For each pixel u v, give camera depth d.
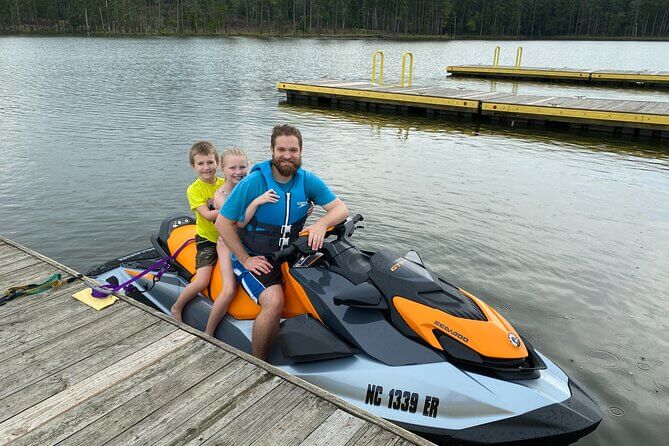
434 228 7.66
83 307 4.23
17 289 4.37
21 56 46.53
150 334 3.87
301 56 54.97
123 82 27.88
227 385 3.33
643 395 4.18
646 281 6.14
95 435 2.90
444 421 3.34
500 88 29.58
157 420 3.02
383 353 3.54
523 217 8.24
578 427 3.31
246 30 113.50
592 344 4.88
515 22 121.25
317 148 13.45
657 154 13.60
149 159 11.36
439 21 118.00
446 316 3.54
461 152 13.38
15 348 3.67
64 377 3.37
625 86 31.28
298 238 4.01
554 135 16.41
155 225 7.58
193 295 4.43
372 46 78.38
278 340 3.89
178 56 50.19
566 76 33.28
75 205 8.39
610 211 8.64
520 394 3.35
